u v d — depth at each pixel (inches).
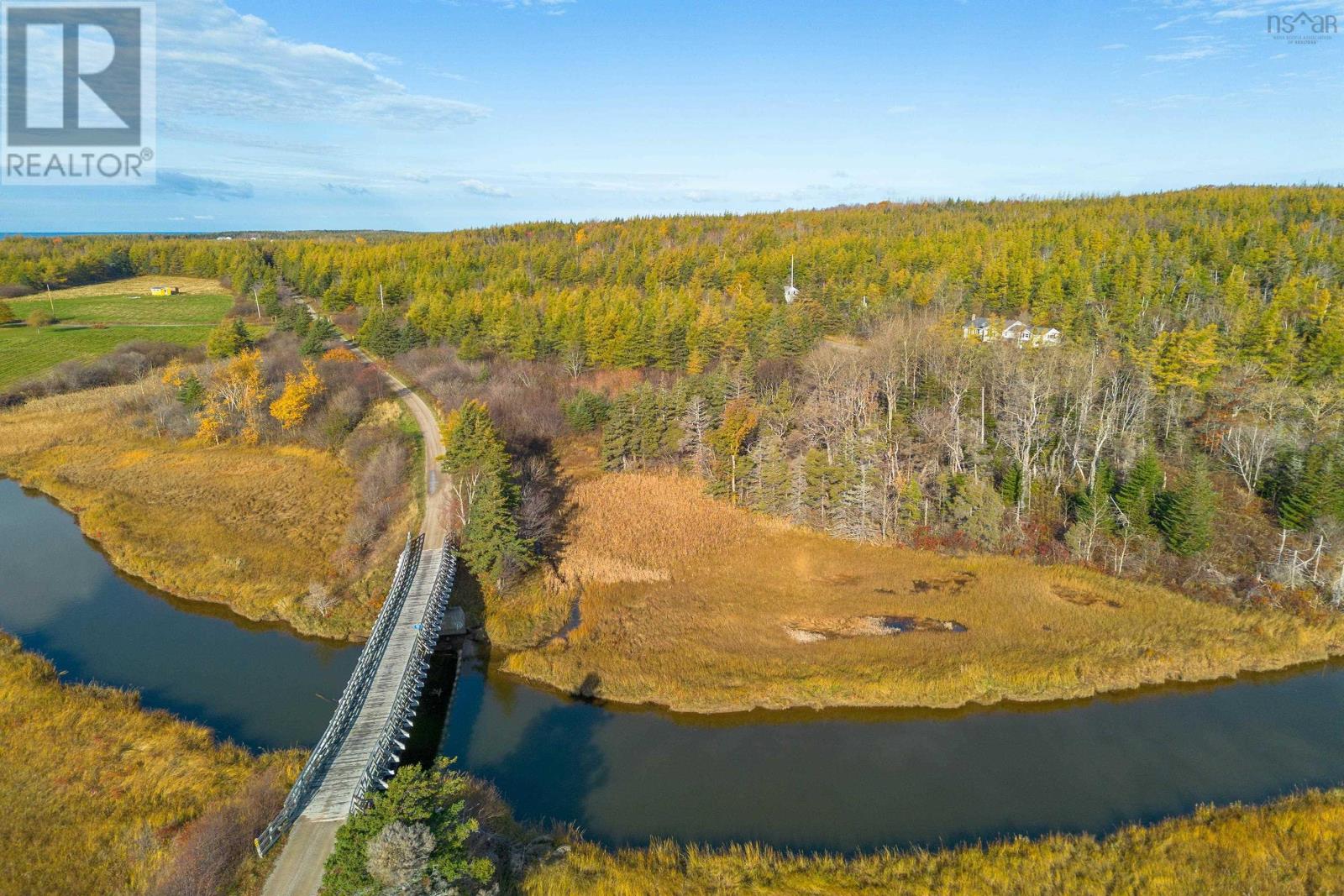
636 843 1141.1
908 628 1738.4
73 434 3083.2
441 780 1067.9
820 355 3053.6
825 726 1432.1
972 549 2118.6
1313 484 1978.3
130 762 1257.4
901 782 1277.1
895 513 2230.6
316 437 2945.4
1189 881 1032.2
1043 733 1405.0
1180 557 1967.3
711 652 1653.5
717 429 2706.7
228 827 1059.3
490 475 2006.6
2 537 2289.6
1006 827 1175.0
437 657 1675.7
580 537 2226.9
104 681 1549.0
